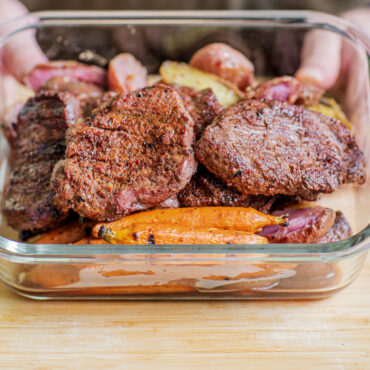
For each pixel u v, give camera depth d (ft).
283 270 1.10
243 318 1.15
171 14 1.46
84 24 1.46
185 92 1.26
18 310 1.16
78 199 1.11
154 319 1.15
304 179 1.13
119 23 1.46
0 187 1.34
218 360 1.10
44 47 1.51
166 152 1.11
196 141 1.14
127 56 1.49
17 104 1.43
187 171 1.11
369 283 1.21
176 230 1.13
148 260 1.07
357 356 1.10
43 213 1.17
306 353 1.10
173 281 1.12
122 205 1.11
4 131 1.40
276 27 1.46
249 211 1.14
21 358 1.10
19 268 1.11
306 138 1.15
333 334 1.13
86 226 1.18
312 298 1.17
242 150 1.12
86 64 1.55
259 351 1.11
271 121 1.15
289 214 1.19
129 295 1.16
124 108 1.13
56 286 1.13
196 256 1.06
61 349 1.11
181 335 1.13
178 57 1.53
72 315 1.16
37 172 1.21
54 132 1.23
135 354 1.10
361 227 1.22
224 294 1.16
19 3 1.84
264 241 1.13
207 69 1.45
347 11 1.96
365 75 1.36
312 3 2.00
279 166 1.12
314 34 1.47
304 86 1.38
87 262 1.07
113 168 1.11
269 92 1.34
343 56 1.44
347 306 1.17
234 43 1.50
